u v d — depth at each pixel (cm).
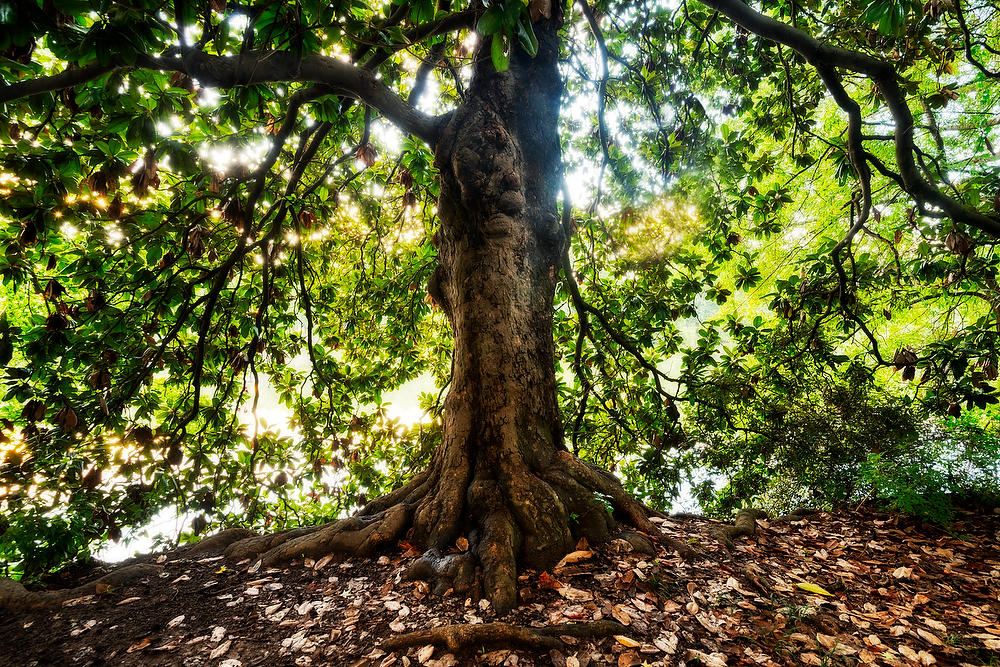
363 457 657
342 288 754
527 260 354
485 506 302
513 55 369
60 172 249
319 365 623
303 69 261
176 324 386
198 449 456
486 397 332
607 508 316
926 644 229
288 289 575
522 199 343
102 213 340
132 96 218
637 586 265
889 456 442
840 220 929
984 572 308
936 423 488
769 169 571
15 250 320
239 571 327
